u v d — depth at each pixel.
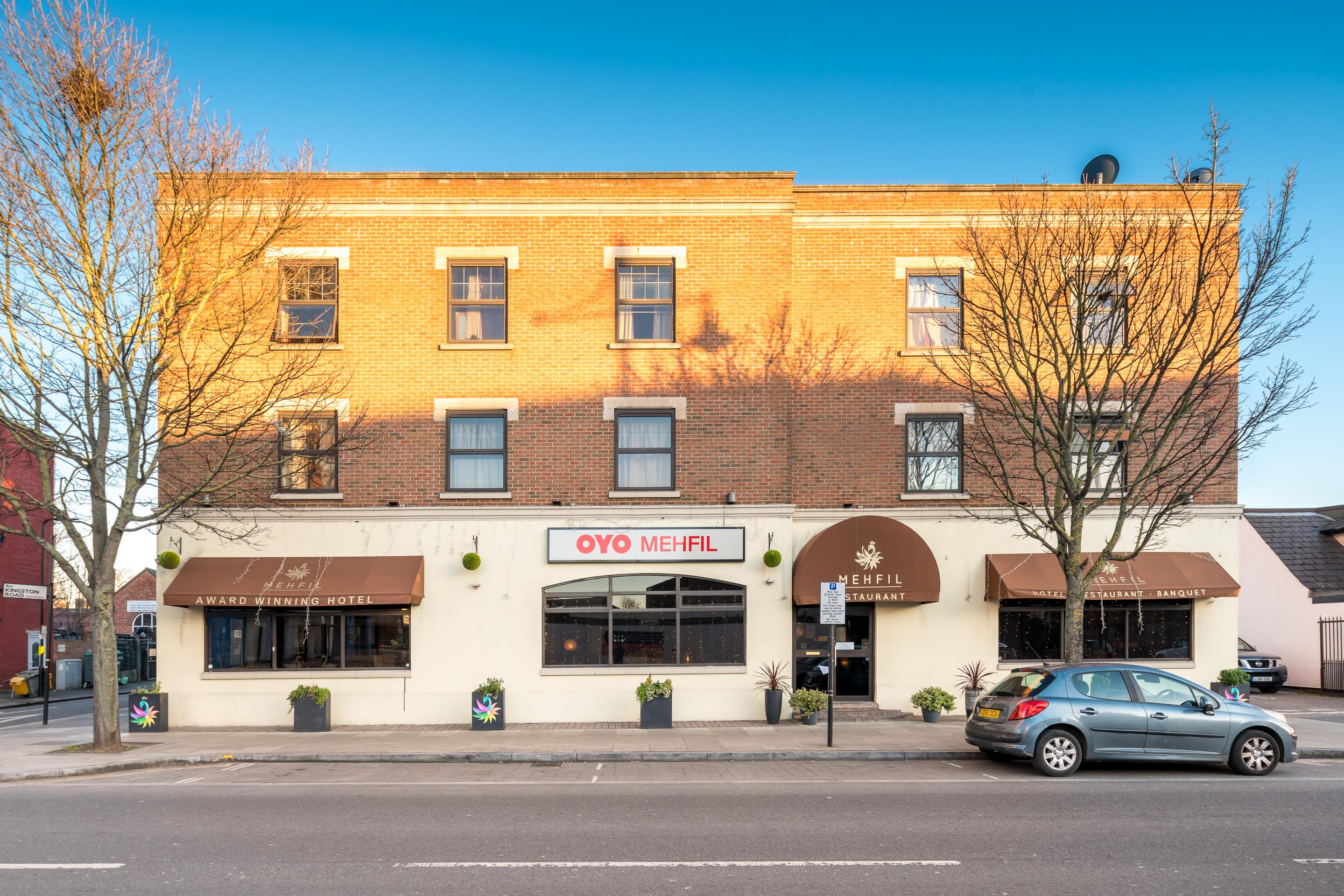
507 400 17.12
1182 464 16.95
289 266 17.22
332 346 17.00
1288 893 6.78
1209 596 16.55
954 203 17.81
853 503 17.47
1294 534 27.06
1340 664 23.78
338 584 16.20
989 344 15.22
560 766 12.73
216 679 16.53
